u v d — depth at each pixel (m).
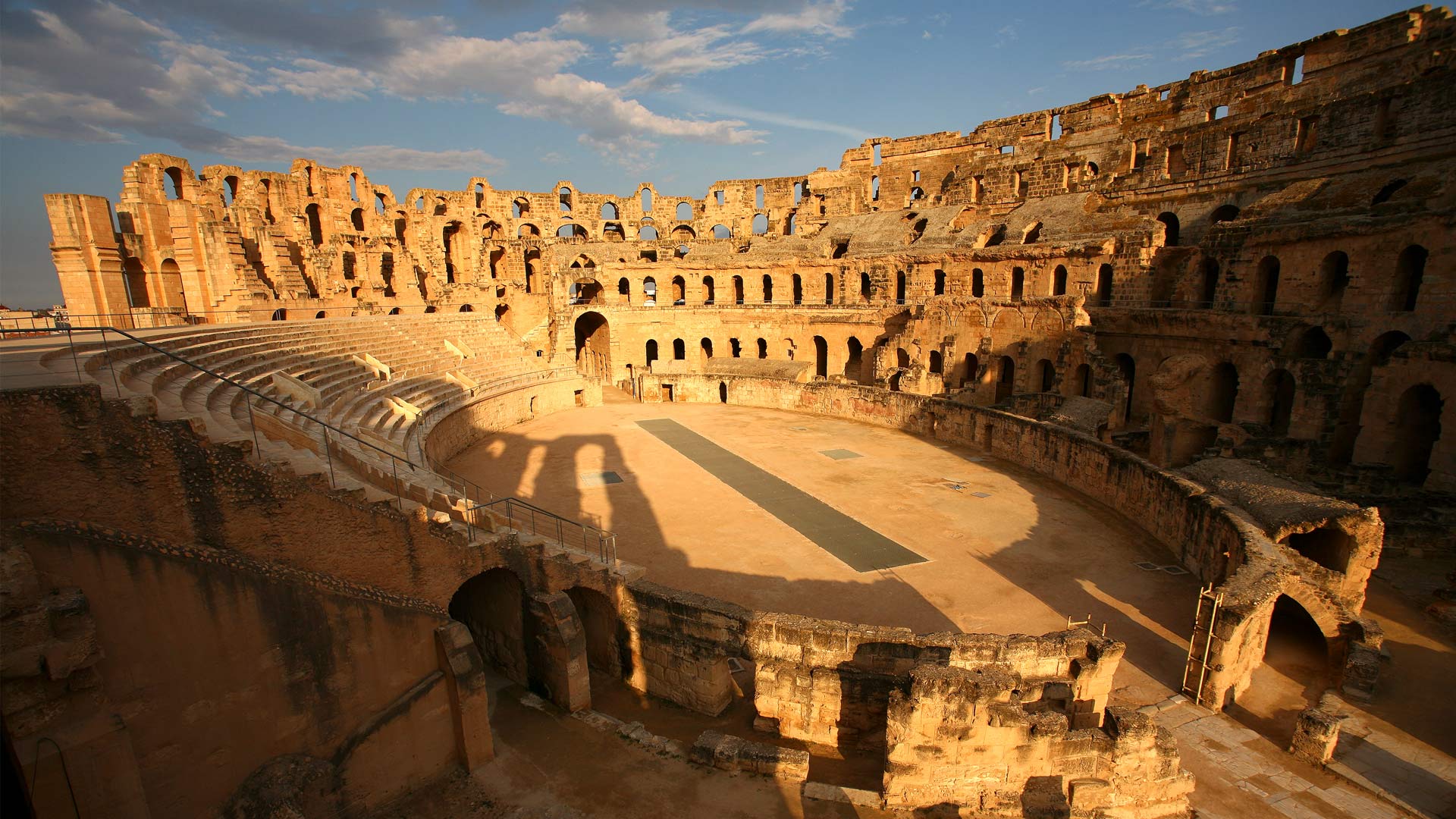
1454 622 20.22
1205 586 22.09
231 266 43.38
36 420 9.50
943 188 68.38
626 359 67.12
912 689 12.70
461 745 14.24
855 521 28.62
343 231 61.00
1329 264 33.56
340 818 12.46
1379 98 35.94
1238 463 26.44
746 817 12.70
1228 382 38.34
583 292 74.25
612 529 27.52
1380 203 31.94
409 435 30.88
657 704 18.02
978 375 49.03
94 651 9.23
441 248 67.19
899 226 63.38
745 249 72.00
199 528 11.10
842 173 74.38
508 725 15.84
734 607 17.20
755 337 65.50
